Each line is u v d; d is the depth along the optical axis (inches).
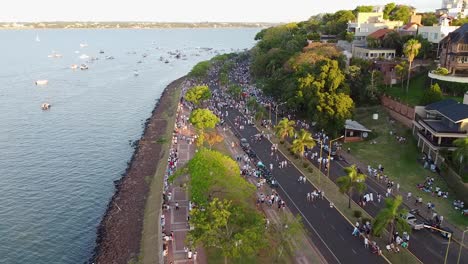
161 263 2333.9
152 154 4436.5
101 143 4990.2
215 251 2420.0
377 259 2333.9
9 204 3425.2
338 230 2632.9
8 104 6904.5
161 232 2662.4
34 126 5669.3
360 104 4877.0
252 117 5260.8
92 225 3127.5
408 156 3686.0
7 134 5295.3
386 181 3297.2
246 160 3764.8
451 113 3481.8
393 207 2322.8
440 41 5068.9
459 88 4276.6
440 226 2610.7
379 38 5974.4
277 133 4033.0
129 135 5310.0
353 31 7652.6
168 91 7839.6
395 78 5059.1
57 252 2792.8
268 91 5964.6
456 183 3011.8
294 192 3164.4
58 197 3565.5
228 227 2194.9
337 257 2352.4
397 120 4343.0
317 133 4478.3
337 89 4626.0
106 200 3521.2
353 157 3823.8
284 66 6028.5
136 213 3179.1
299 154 3914.9
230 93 6653.5
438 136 3356.3
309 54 5620.1
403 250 2407.7
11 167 4197.8
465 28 4606.3
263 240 2153.1
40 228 3078.2
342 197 3068.4
